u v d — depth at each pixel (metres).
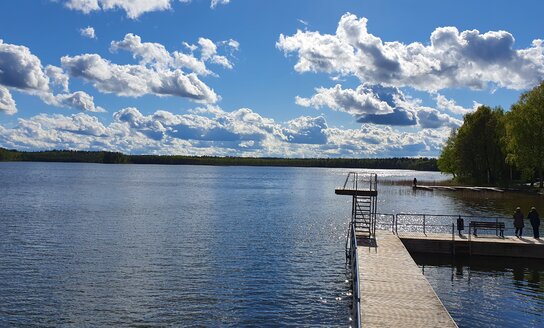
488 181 100.25
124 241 40.25
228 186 128.50
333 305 23.75
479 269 30.33
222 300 24.47
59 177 159.62
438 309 19.09
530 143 76.81
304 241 40.81
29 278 28.31
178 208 67.38
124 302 24.12
